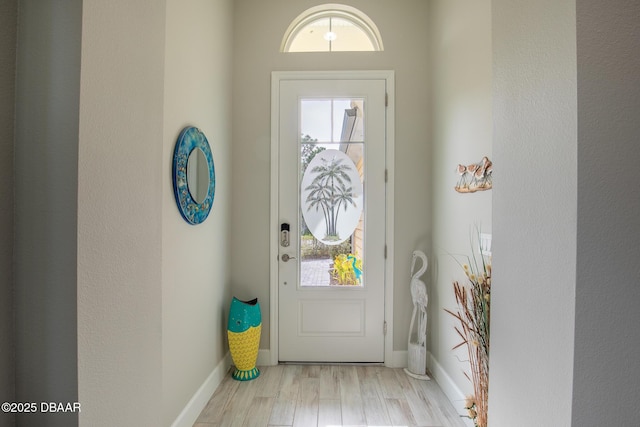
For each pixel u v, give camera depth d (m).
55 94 0.67
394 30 2.35
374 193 2.36
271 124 2.36
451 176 1.95
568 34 0.70
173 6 1.50
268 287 2.37
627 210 0.69
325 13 2.45
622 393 0.69
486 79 1.56
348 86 2.36
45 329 0.67
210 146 1.94
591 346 0.69
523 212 0.86
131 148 0.83
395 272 2.35
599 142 0.69
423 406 1.85
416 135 2.35
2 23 0.65
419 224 2.34
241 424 1.69
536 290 0.81
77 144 0.66
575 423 0.69
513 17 0.90
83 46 0.67
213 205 2.00
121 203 0.79
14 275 0.67
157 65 0.94
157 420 0.94
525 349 0.85
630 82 0.69
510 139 0.92
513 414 0.90
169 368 1.48
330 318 2.38
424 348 2.19
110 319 0.76
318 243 2.38
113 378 0.77
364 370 2.28
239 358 2.12
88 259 0.69
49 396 0.66
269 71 2.37
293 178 2.38
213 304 2.01
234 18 2.37
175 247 1.53
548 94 0.77
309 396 1.94
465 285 1.75
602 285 0.69
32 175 0.67
